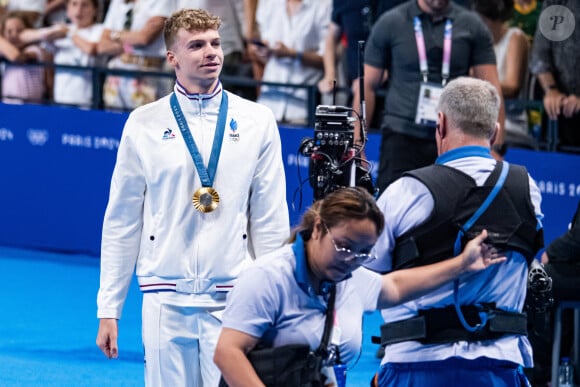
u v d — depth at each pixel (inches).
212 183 284.4
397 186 251.4
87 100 722.8
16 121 722.8
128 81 693.3
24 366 453.7
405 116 461.4
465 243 245.3
